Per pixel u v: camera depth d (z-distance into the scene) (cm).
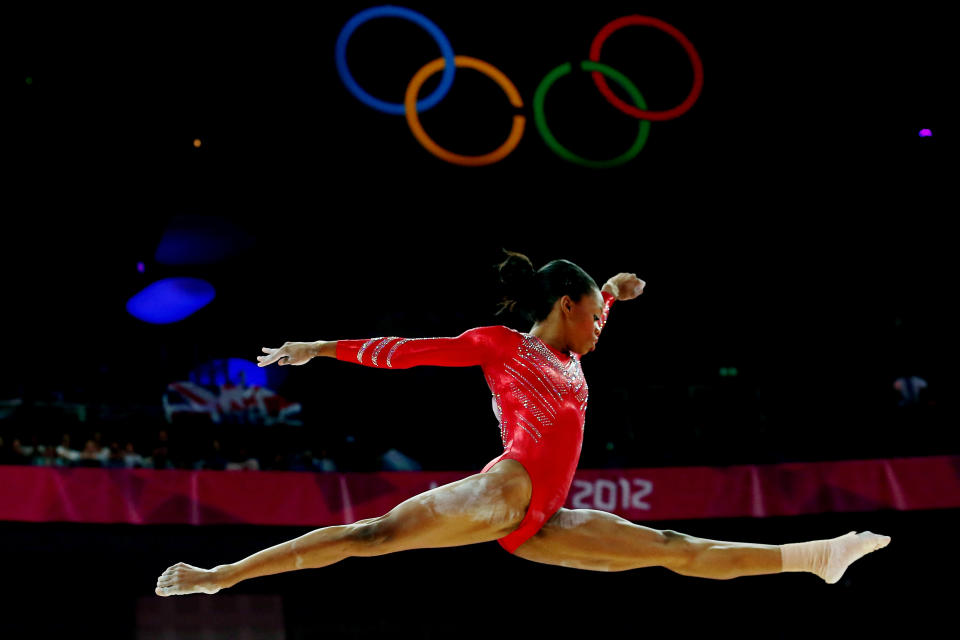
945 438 1045
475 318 1310
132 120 1330
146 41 1317
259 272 1320
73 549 803
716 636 889
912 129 1351
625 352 1247
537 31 1375
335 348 389
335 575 873
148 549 823
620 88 1338
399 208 1380
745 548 381
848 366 1184
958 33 1333
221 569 346
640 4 1393
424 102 1300
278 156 1366
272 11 1342
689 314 1310
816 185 1372
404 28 1348
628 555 383
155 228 1324
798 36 1377
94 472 788
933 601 901
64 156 1312
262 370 1136
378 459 1029
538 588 900
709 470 873
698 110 1391
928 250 1299
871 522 935
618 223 1391
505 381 389
